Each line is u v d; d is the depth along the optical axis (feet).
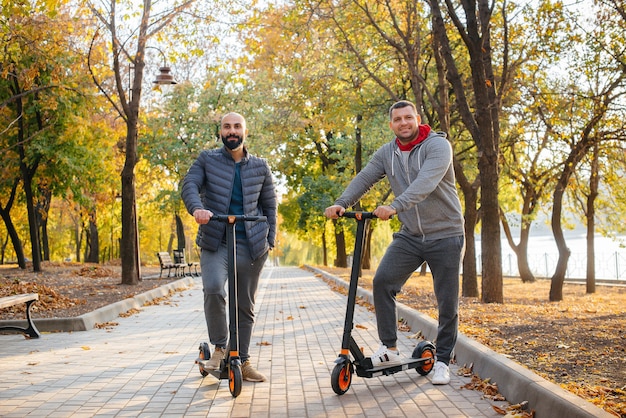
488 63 44.09
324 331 30.35
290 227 136.15
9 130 76.69
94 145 82.99
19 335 29.68
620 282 90.48
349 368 17.34
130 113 56.39
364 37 58.29
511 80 52.90
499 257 43.32
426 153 18.12
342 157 93.35
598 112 55.06
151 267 122.21
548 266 115.65
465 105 43.06
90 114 75.31
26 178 76.69
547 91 57.52
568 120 56.39
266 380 19.03
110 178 98.99
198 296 54.29
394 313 18.88
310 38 52.85
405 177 18.53
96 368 21.09
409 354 23.59
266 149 103.86
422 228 18.47
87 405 16.05
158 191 130.72
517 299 55.98
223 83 106.32
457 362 20.99
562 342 23.26
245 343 18.75
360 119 72.84
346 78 64.54
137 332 30.45
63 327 30.89
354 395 17.16
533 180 76.13
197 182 18.24
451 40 59.41
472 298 49.39
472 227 53.21
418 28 53.21
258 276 18.62
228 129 18.20
